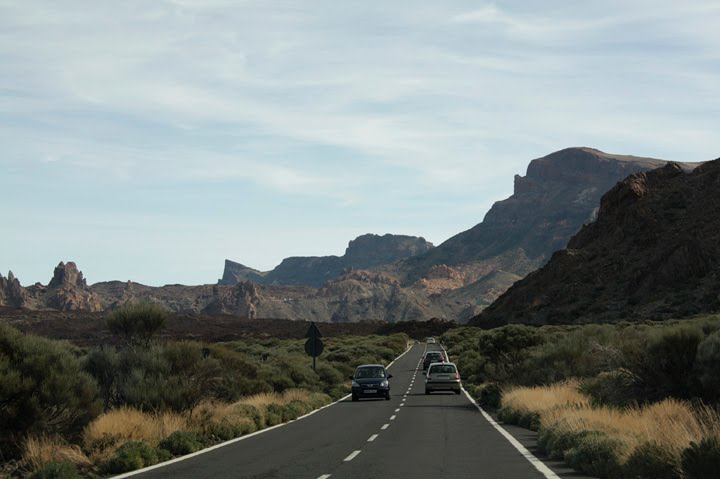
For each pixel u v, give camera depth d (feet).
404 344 436.76
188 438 61.16
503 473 44.78
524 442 63.26
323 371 176.04
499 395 110.83
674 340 70.85
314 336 164.55
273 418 87.04
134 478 45.27
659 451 38.09
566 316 360.69
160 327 114.73
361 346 321.52
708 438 33.50
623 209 436.35
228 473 47.26
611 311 339.57
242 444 65.77
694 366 67.82
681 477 33.68
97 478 45.78
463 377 191.11
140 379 78.13
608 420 56.18
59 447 51.96
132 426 61.11
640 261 376.07
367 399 136.77
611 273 385.29
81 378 61.98
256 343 346.33
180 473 47.47
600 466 42.39
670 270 342.44
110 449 53.93
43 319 565.12
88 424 60.44
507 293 499.10
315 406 114.21
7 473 47.24
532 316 389.80
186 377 81.61
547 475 43.39
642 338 80.28
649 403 70.03
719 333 66.18
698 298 307.99
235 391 108.68
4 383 54.70
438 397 137.69
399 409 108.37
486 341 147.54
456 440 65.62
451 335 437.58
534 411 77.36
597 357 88.38
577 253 427.33
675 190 427.33
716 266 330.34
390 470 47.29
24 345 60.59
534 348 128.36
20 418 55.77
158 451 55.21
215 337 474.90
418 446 61.41
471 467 47.93
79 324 515.09
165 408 73.51
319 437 71.10
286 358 177.78
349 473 46.37
